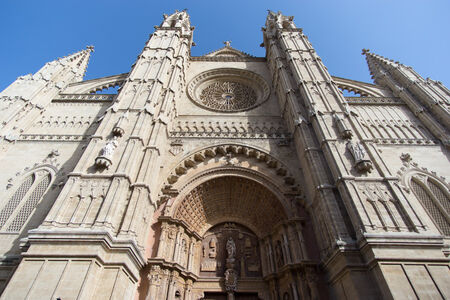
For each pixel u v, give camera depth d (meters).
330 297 15.46
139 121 20.45
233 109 30.25
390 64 33.19
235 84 35.12
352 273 13.05
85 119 25.61
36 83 26.81
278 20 39.12
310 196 19.33
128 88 23.91
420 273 12.23
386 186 16.31
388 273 12.21
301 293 16.06
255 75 34.62
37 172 20.78
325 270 16.12
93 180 16.27
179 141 23.52
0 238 16.84
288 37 33.97
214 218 23.22
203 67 35.78
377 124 26.11
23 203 19.06
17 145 22.31
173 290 16.39
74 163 21.23
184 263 18.75
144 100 22.83
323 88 24.89
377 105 28.47
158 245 17.28
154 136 20.56
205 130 25.86
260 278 19.67
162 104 23.64
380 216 14.67
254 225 22.78
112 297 12.06
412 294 11.55
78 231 13.16
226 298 18.95
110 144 17.95
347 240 14.30
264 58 37.59
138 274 15.27
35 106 25.41
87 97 28.53
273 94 31.38
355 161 17.55
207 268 20.20
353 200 15.28
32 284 11.58
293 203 19.62
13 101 24.05
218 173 21.92
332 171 17.91
